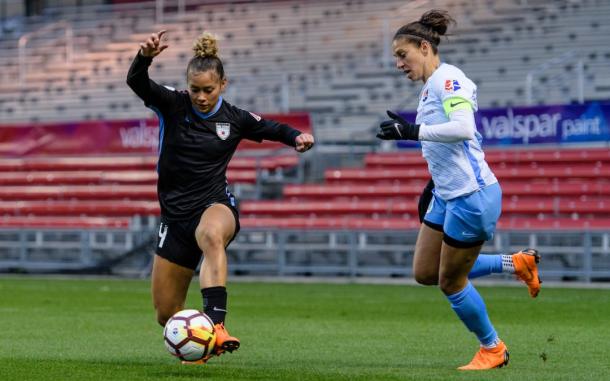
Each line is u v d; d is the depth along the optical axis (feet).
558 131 270.46
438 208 90.33
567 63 323.16
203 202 88.17
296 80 357.82
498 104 315.78
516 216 266.77
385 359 102.83
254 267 256.32
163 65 389.80
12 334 131.64
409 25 88.58
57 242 275.80
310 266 251.39
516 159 287.89
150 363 96.07
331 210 283.38
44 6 455.22
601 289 212.64
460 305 89.66
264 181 307.58
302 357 104.88
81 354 107.65
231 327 140.87
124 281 250.37
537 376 86.07
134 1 440.45
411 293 206.08
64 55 416.05
